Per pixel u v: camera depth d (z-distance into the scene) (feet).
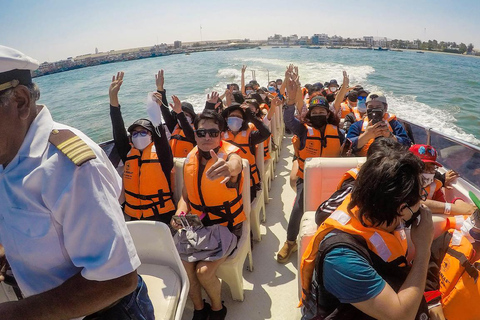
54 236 2.88
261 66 84.48
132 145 9.57
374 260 4.04
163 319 5.15
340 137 10.85
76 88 75.00
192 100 43.86
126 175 9.17
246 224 8.74
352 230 4.05
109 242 2.90
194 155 8.01
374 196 3.81
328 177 7.67
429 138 10.80
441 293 5.44
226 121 11.52
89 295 2.92
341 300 3.87
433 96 47.44
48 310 2.89
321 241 4.26
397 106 38.75
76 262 2.90
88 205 2.81
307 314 4.81
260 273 9.37
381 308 3.61
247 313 7.94
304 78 61.82
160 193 8.89
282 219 12.46
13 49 2.70
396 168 3.74
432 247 5.94
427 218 4.08
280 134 21.22
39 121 2.94
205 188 7.72
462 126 30.66
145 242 5.99
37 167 2.77
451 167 9.35
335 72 70.85
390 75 71.56
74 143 2.91
